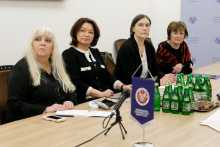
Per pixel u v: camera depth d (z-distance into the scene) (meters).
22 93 2.02
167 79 2.77
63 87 2.21
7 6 3.17
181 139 1.35
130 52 3.05
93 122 1.66
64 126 1.58
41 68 2.13
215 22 5.84
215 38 5.89
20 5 3.29
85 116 1.79
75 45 2.81
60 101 2.19
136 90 1.27
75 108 2.00
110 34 4.59
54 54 2.21
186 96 1.78
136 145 1.27
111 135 1.43
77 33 2.73
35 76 2.06
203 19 5.82
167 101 1.85
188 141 1.32
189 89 1.84
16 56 3.30
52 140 1.36
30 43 2.09
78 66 2.71
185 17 5.80
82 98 2.68
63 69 2.29
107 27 4.53
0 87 2.33
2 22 3.14
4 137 1.41
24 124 1.63
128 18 4.91
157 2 5.42
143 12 5.20
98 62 2.88
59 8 3.74
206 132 1.45
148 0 5.26
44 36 2.11
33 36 2.09
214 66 4.30
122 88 2.74
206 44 5.91
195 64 5.95
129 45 3.07
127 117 1.76
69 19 3.90
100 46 4.43
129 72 3.06
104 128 1.42
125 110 1.93
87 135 1.43
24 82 2.04
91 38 2.76
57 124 1.62
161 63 3.82
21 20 3.31
